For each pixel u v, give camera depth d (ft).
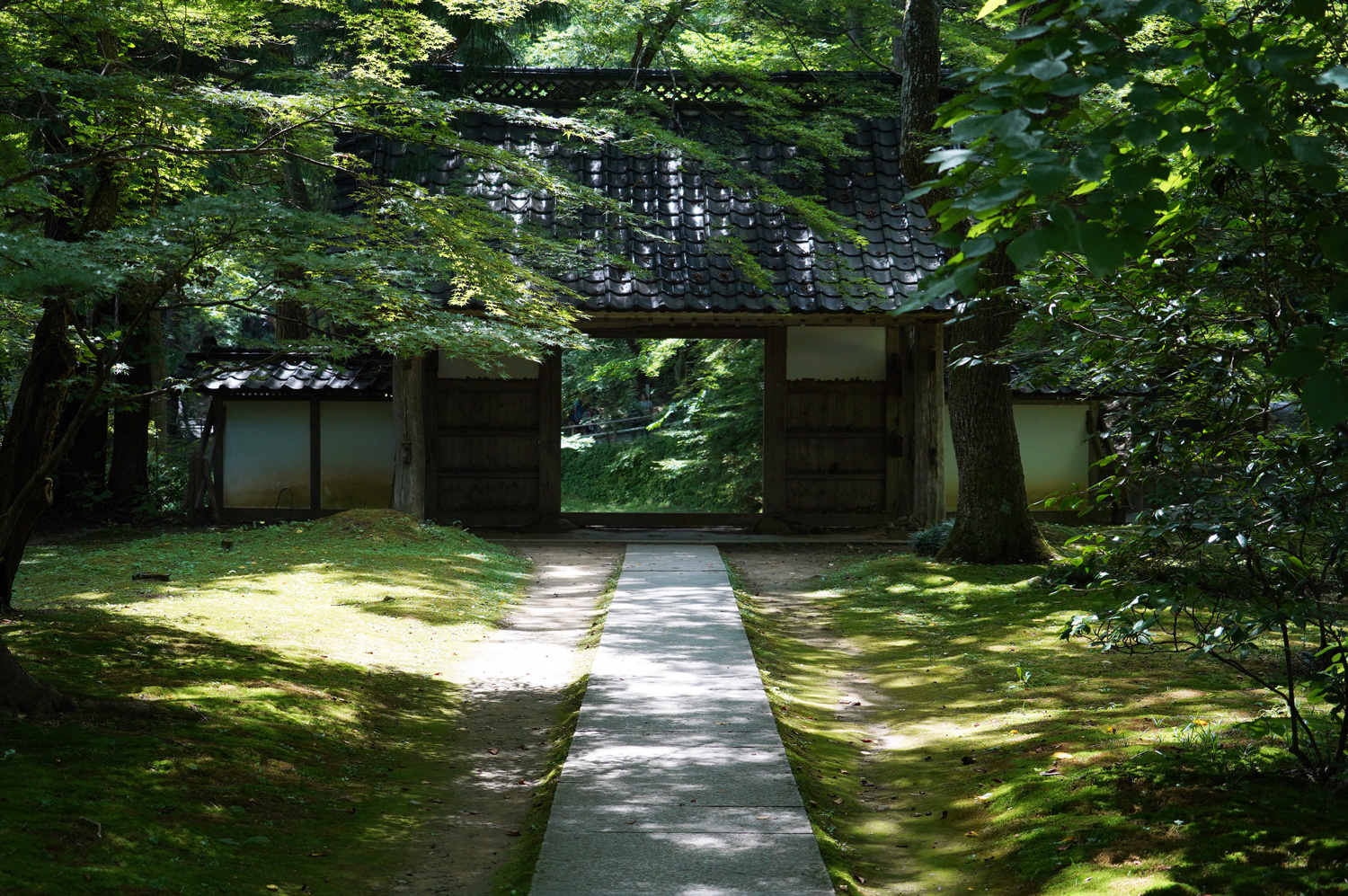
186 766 17.80
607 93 53.21
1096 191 8.63
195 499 56.59
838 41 69.41
